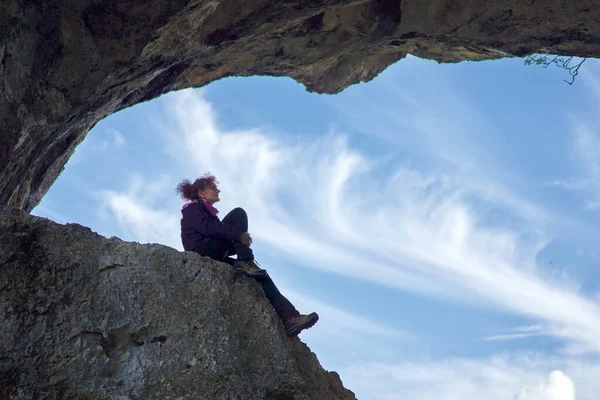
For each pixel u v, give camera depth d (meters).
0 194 11.84
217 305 6.35
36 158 12.32
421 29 13.87
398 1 13.72
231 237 6.68
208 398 6.02
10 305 5.97
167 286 6.30
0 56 10.75
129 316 6.14
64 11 11.01
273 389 6.28
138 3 11.25
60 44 11.12
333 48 14.61
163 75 14.16
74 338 6.00
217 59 14.14
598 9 12.41
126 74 12.05
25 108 11.11
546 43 13.33
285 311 6.59
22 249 6.14
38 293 6.05
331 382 7.13
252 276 6.59
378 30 14.10
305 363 6.71
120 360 6.02
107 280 6.21
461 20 13.49
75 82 11.45
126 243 6.39
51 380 5.88
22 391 5.81
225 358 6.18
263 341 6.39
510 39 13.48
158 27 11.61
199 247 6.70
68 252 6.23
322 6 12.57
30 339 5.92
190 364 6.09
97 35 11.30
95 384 5.92
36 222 6.28
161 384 6.00
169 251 6.43
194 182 7.02
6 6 10.73
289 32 13.62
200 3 11.55
